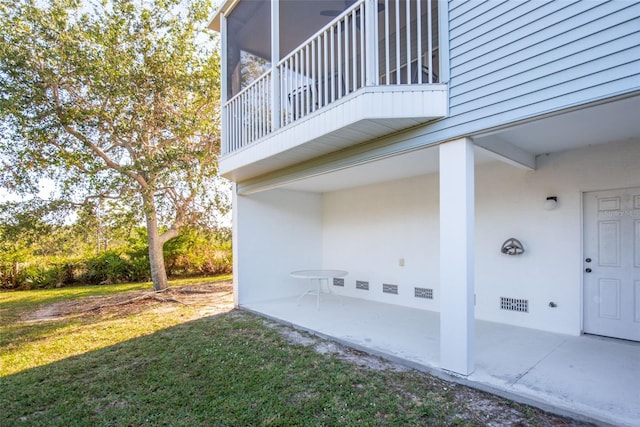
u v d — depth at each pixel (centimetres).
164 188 772
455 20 307
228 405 272
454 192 307
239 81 608
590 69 234
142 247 1089
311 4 491
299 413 259
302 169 490
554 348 362
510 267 461
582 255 407
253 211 659
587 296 408
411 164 462
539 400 255
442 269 313
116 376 332
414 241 579
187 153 724
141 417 257
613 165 382
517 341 386
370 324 477
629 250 381
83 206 746
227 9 558
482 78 288
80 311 650
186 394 292
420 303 569
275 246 689
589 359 331
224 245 1246
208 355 381
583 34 238
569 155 414
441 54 315
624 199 385
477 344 376
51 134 677
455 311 303
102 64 648
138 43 718
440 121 318
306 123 394
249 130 518
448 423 240
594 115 278
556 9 250
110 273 1035
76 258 1022
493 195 480
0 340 460
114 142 748
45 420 256
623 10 222
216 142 852
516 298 454
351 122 332
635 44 217
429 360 339
